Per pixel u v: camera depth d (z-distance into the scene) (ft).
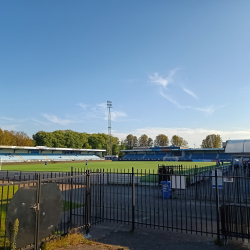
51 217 20.13
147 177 74.64
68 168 140.56
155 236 23.97
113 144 437.58
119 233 24.99
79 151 366.63
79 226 26.23
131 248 20.80
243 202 40.32
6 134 303.27
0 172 113.29
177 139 506.48
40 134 348.18
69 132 391.65
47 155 307.37
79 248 20.65
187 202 41.24
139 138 553.64
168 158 320.09
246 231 21.49
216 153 336.70
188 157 344.69
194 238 23.32
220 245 21.40
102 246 21.11
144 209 36.04
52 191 20.39
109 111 390.42
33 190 18.13
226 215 22.30
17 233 16.40
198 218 30.78
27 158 271.49
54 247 20.33
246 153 48.21
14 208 16.57
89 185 26.30
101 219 29.91
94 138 426.92
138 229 26.35
